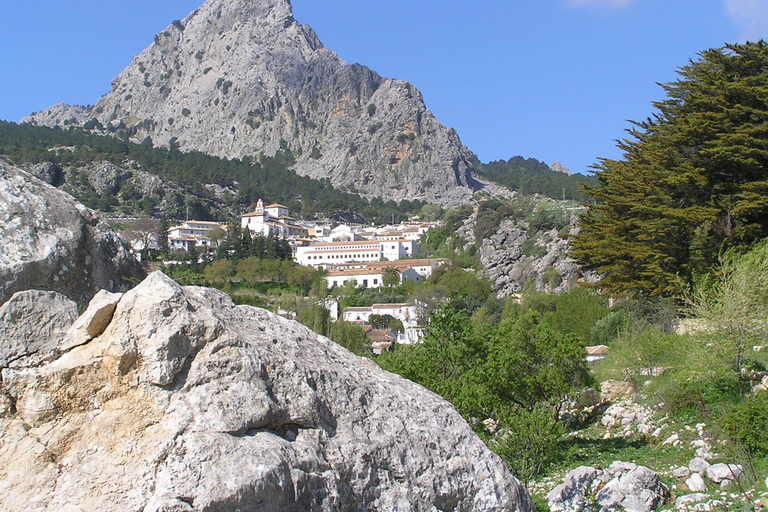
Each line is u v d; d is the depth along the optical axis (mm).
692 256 35750
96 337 5223
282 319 6844
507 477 6688
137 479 4738
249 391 5297
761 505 12555
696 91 37688
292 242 184250
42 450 4863
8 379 5008
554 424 17031
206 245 129000
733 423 16234
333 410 5949
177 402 5047
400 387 6883
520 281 126188
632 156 43438
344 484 5590
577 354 23875
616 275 39125
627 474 14453
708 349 19641
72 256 6258
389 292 125938
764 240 26297
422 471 6148
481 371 20953
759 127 33688
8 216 6039
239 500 4762
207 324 5336
